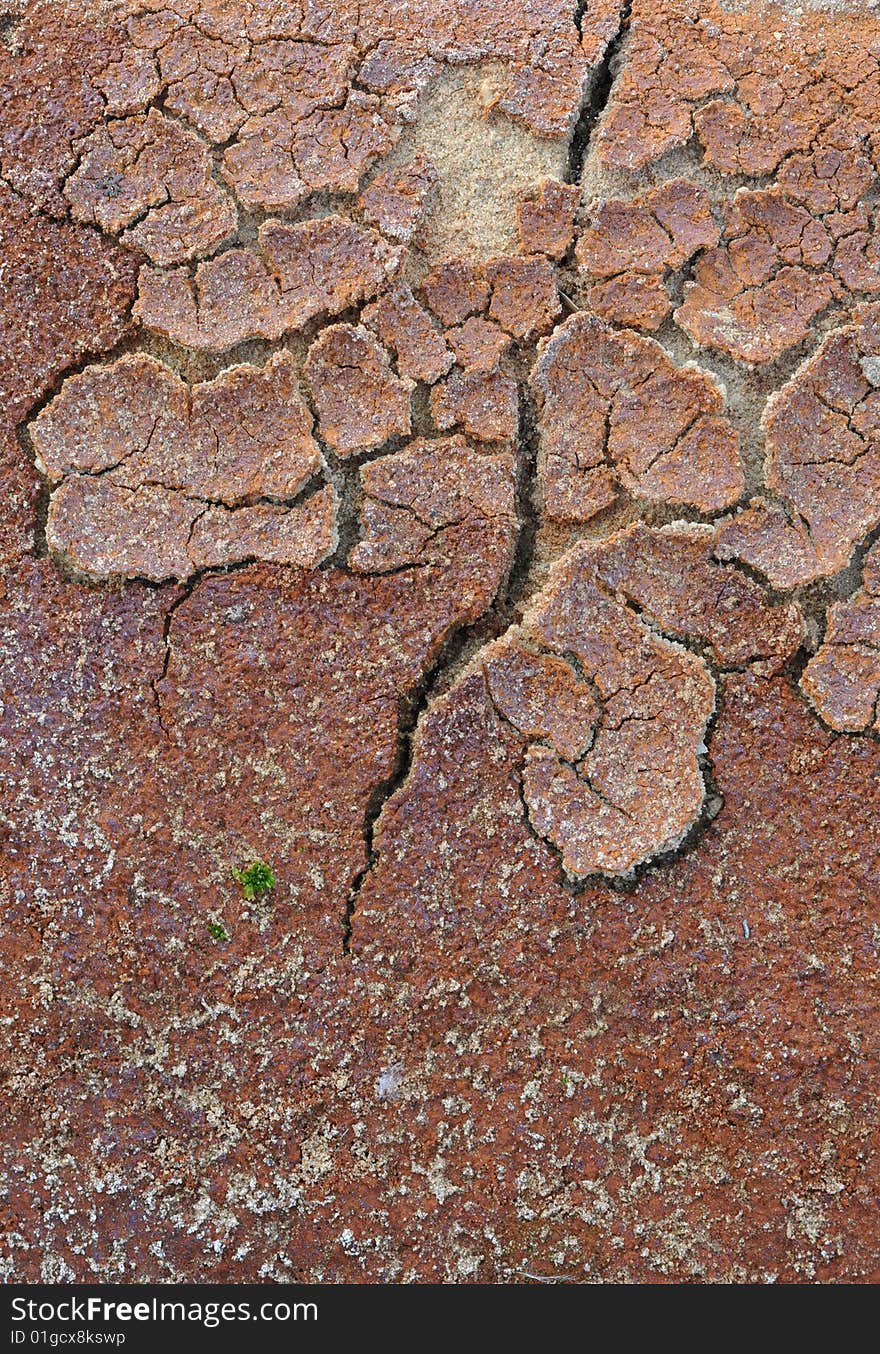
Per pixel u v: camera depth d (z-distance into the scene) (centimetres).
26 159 64
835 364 63
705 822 62
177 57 64
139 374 63
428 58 64
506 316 63
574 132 64
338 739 62
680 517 63
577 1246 61
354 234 63
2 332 63
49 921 62
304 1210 61
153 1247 61
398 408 63
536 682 62
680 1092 61
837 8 65
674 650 62
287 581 62
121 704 62
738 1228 61
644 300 63
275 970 62
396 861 62
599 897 62
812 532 62
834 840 62
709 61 64
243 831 62
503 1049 61
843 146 64
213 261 63
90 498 63
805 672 62
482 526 62
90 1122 62
